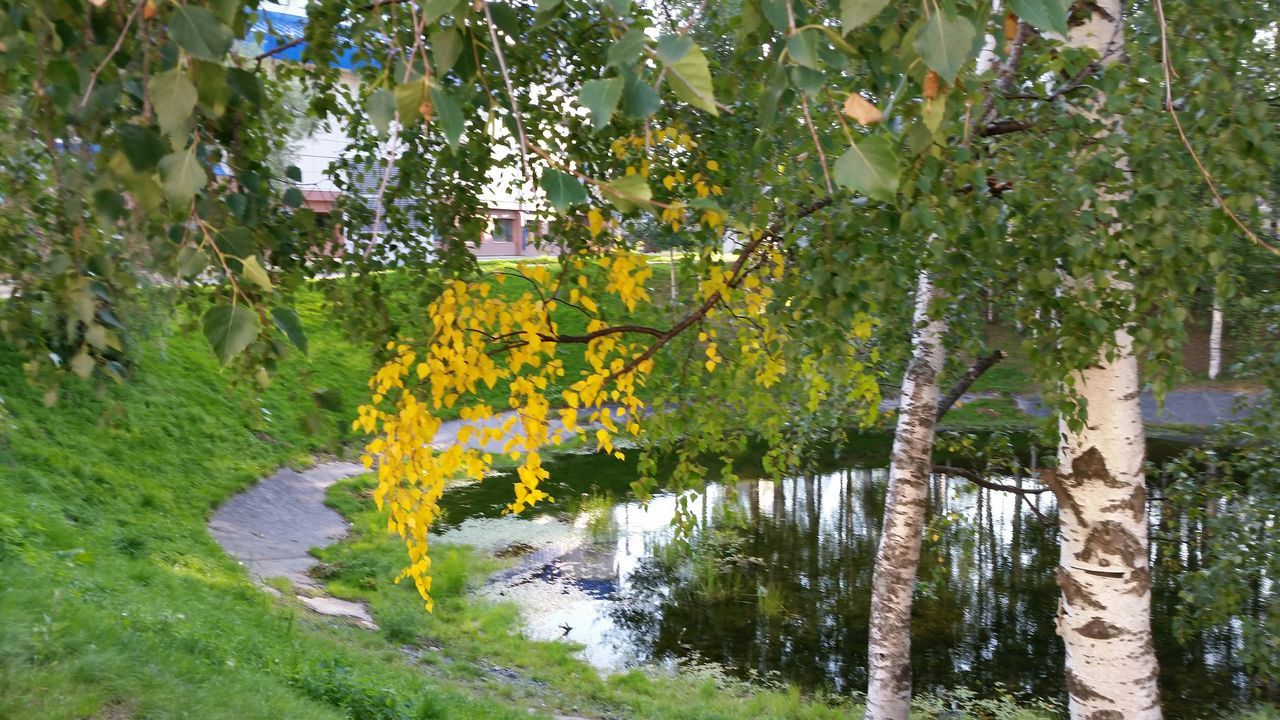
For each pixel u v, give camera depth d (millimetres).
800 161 3230
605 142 4582
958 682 12383
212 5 1118
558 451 24594
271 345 2008
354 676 8195
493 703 9727
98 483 13992
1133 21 4000
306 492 19297
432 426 3354
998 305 3842
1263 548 7719
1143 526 4113
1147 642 4133
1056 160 2887
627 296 3816
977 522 17703
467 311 3492
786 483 21578
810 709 11367
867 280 3119
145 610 7316
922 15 1152
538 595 15180
